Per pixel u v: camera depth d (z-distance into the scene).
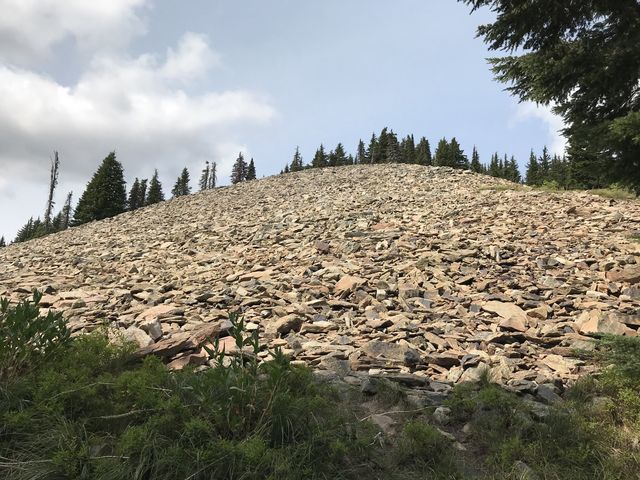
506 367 5.39
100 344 4.72
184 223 24.23
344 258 12.24
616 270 9.56
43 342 4.12
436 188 26.25
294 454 3.18
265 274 10.88
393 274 10.33
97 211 64.81
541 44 6.11
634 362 4.30
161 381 3.98
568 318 7.38
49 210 60.56
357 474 3.32
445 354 5.98
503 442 3.71
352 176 38.28
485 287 9.30
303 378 4.28
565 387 4.95
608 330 6.48
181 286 10.50
